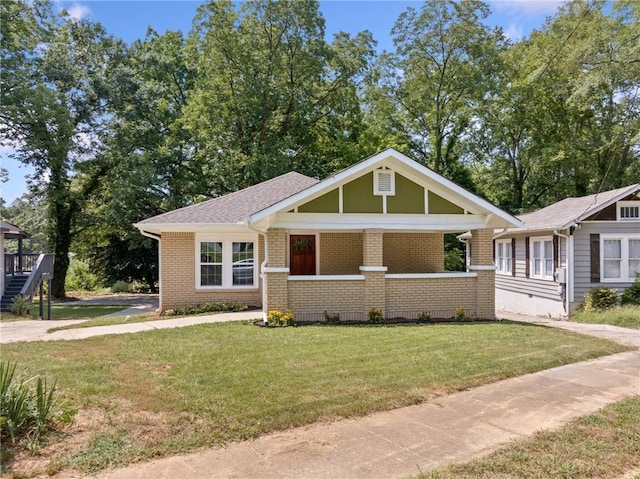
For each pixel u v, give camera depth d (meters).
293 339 9.34
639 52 16.75
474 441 4.62
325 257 15.73
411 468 4.03
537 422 5.17
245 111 26.91
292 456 4.26
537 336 10.04
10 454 4.09
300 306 12.06
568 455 4.27
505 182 33.44
